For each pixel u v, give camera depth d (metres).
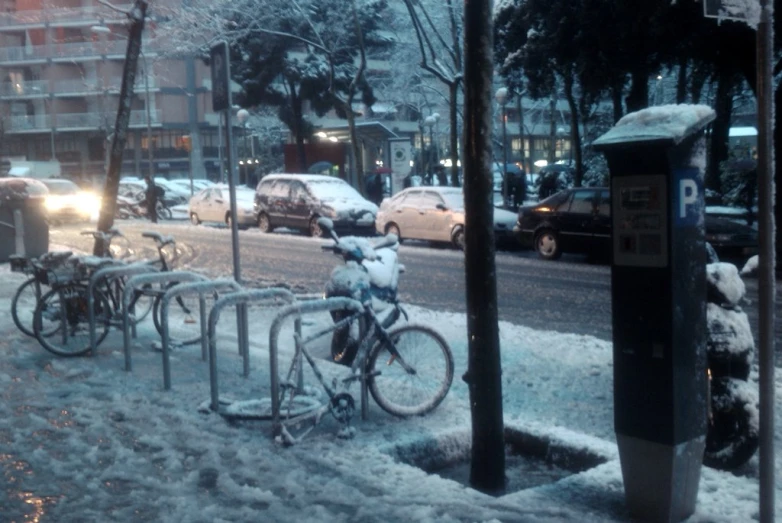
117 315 9.05
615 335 4.47
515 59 20.30
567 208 19.28
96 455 5.60
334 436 5.97
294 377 7.24
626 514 4.51
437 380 6.63
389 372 6.57
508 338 9.84
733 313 5.43
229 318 11.43
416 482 5.07
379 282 7.31
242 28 36.41
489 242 5.25
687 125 4.15
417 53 40.66
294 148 39.94
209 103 63.19
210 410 6.56
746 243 16.89
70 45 59.91
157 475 5.25
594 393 7.51
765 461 3.70
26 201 16.11
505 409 7.03
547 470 5.76
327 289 6.79
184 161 63.84
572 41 18.16
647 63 17.89
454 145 29.98
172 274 8.26
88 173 65.56
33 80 62.56
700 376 4.39
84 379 7.67
